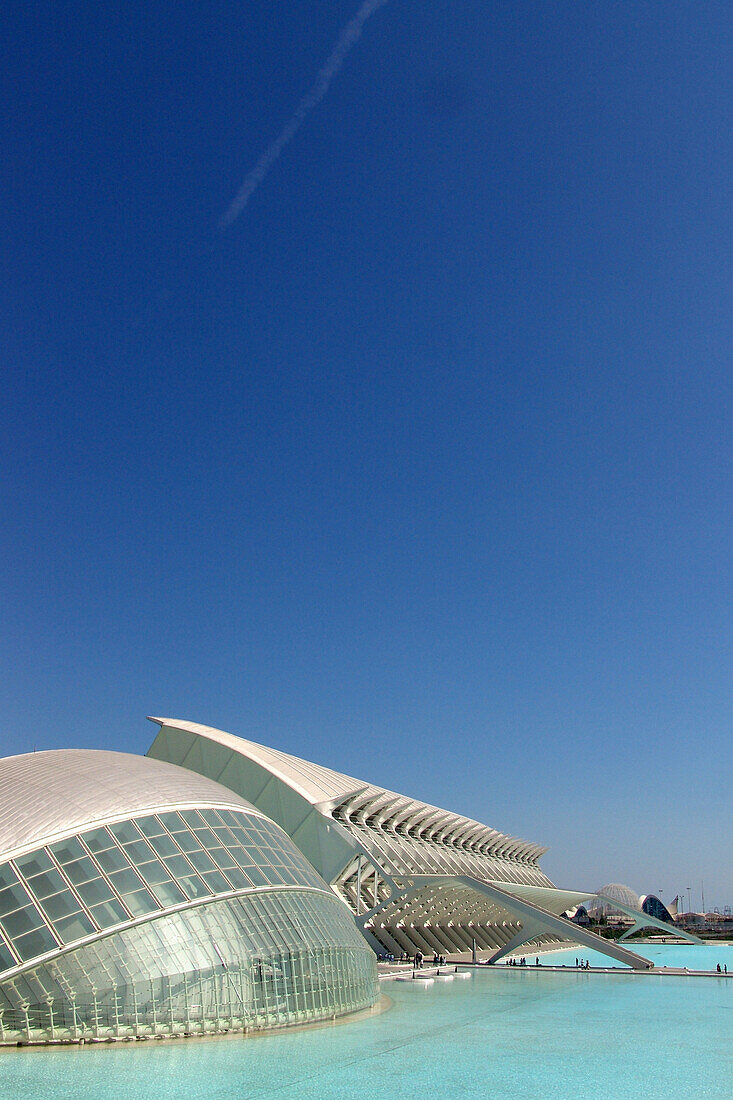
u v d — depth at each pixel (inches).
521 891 2640.3
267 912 943.7
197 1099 564.7
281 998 875.4
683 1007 1203.9
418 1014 1049.5
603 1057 774.5
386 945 2007.9
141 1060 682.8
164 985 789.2
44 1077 618.5
